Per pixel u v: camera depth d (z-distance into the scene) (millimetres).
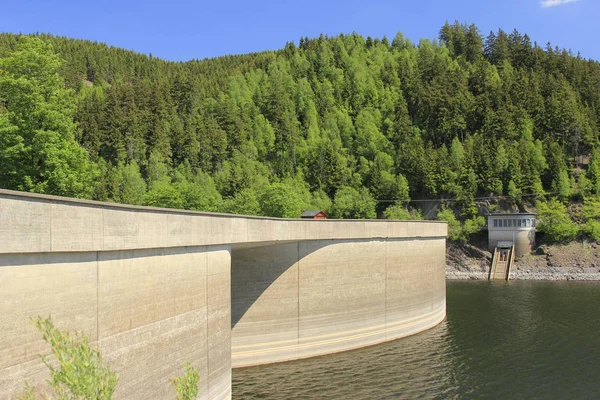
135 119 149125
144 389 19844
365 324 42062
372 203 124812
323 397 30891
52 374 10133
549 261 104250
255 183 131375
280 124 167375
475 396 31859
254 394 31125
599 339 45469
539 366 37719
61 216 15578
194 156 146750
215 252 26125
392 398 31156
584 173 130875
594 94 163875
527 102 152375
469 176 127500
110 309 18031
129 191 115938
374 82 189500
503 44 199250
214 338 25922
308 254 38344
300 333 38188
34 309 14742
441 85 165375
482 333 47719
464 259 109812
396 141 155625
